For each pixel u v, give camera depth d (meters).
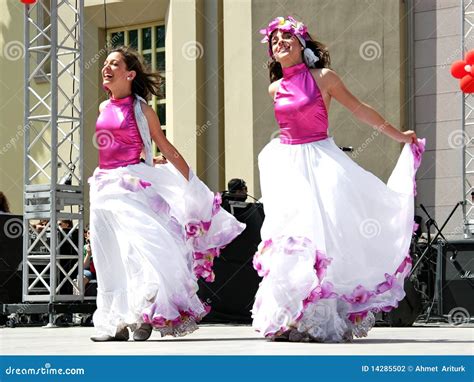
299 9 16.38
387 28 15.91
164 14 17.80
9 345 6.71
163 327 7.21
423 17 16.11
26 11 11.95
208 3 17.22
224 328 9.78
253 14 16.67
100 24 18.38
